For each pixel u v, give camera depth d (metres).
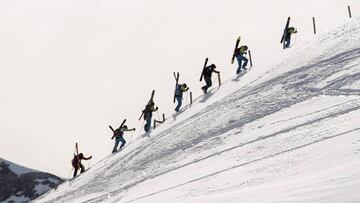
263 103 59.25
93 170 82.25
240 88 76.94
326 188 19.75
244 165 34.56
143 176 54.88
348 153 25.08
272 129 44.28
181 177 41.59
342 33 76.94
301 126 39.97
